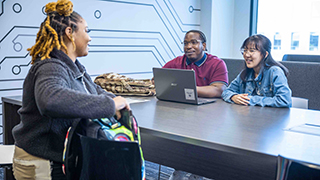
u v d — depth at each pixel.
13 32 3.47
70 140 1.21
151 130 1.46
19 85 3.58
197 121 1.60
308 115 1.74
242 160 1.35
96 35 4.16
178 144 1.56
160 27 4.98
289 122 1.57
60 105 1.16
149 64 4.89
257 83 2.20
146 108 1.95
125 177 1.16
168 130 1.43
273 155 1.11
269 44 2.14
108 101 1.25
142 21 4.70
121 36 4.45
